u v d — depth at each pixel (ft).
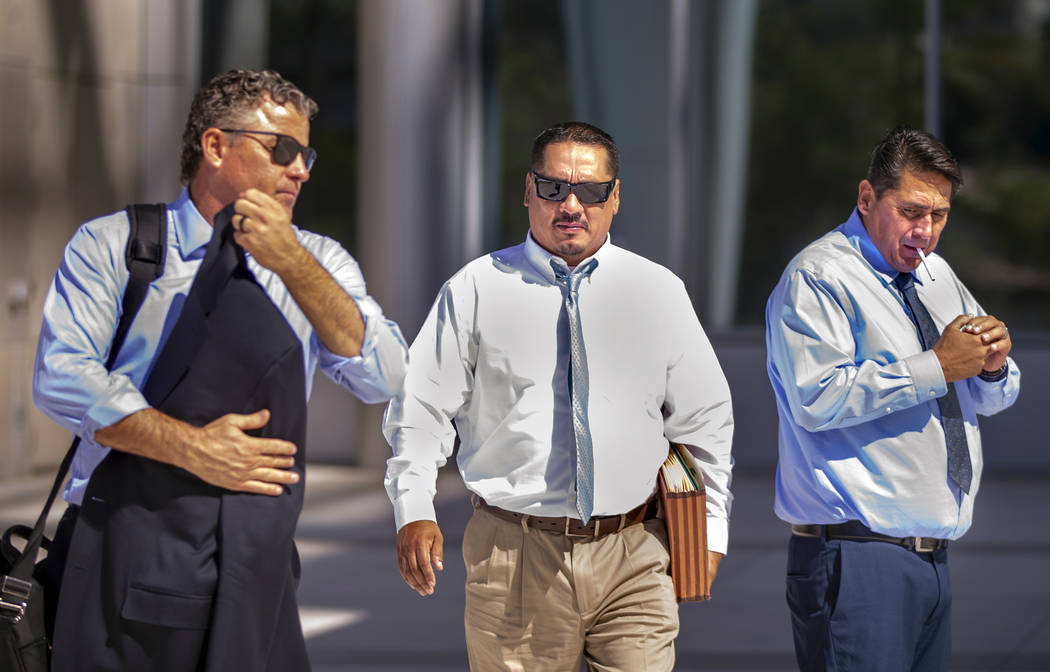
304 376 29.27
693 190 135.54
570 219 34.30
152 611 27.73
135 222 28.94
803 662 37.11
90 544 28.14
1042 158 136.36
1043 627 71.87
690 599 35.04
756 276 136.26
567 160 34.35
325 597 78.02
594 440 34.12
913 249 36.81
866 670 35.76
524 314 34.53
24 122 120.16
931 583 36.24
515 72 135.33
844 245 37.58
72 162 125.29
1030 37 135.33
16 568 28.35
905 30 133.80
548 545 34.06
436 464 35.24
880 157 36.94
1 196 118.42
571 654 34.58
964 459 36.24
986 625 72.43
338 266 30.96
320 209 134.31
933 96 133.90
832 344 36.14
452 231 127.13
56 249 124.36
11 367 119.75
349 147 133.59
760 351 131.23
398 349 30.40
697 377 35.60
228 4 133.39
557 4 134.62
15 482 118.93
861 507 35.96
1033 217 137.18
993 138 136.87
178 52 132.16
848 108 134.92
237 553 27.99
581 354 34.22
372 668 62.95
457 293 34.99
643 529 34.96
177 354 28.37
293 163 28.84
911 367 34.88
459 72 126.93
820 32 134.62
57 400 27.94
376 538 95.91
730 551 91.91
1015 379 38.14
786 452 37.86
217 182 28.89
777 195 135.95
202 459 27.61
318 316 28.66
